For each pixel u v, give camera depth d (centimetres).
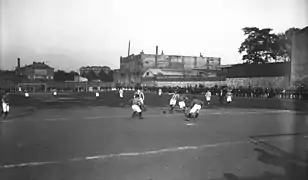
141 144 741
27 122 1193
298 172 518
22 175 488
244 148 706
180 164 563
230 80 4091
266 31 4312
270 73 3366
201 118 1360
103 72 9206
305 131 962
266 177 490
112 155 626
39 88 5575
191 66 6550
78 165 549
